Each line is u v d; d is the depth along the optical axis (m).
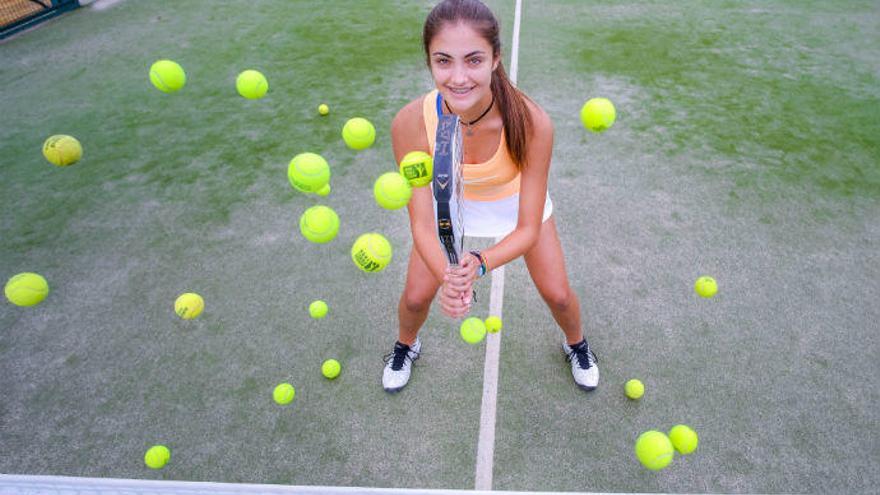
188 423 2.36
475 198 1.92
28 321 2.86
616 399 2.38
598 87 4.82
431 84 4.95
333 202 3.59
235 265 3.14
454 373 2.50
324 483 2.13
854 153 3.89
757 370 2.47
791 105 4.49
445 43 1.30
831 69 5.05
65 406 2.45
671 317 2.73
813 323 2.68
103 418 2.39
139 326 2.81
